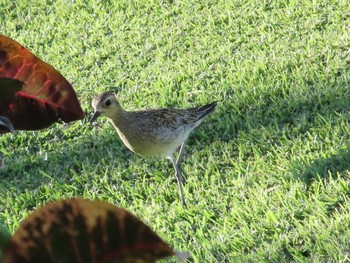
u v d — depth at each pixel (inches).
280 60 421.7
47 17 545.0
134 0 528.7
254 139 364.5
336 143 339.6
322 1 465.4
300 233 289.6
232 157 362.6
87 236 56.1
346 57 410.6
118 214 56.1
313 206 303.1
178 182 343.9
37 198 373.1
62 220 55.7
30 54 68.6
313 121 368.5
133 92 438.3
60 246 55.8
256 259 281.4
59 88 69.6
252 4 485.7
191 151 376.2
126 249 56.4
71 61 488.7
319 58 416.2
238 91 407.2
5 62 68.6
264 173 338.0
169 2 519.8
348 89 380.5
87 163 389.4
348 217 285.6
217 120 392.8
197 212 329.4
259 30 461.1
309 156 332.2
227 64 440.5
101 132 411.5
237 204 323.0
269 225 301.7
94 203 55.9
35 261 55.8
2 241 55.5
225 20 483.2
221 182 345.4
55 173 391.5
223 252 297.0
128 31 502.0
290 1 474.9
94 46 498.3
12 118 69.6
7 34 535.2
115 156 391.2
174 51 469.4
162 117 344.5
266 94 397.1
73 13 538.9
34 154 410.0
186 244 308.2
